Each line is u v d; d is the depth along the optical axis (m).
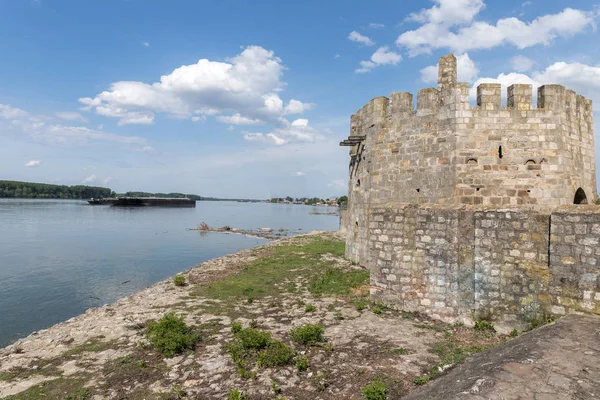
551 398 5.41
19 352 10.99
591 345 7.34
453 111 16.06
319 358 9.38
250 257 28.59
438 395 6.16
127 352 10.38
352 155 23.12
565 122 15.63
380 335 10.78
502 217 11.02
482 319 11.26
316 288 17.05
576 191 16.28
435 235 12.32
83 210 119.12
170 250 42.91
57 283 26.77
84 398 7.92
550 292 10.05
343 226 44.94
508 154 15.61
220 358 9.66
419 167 17.14
